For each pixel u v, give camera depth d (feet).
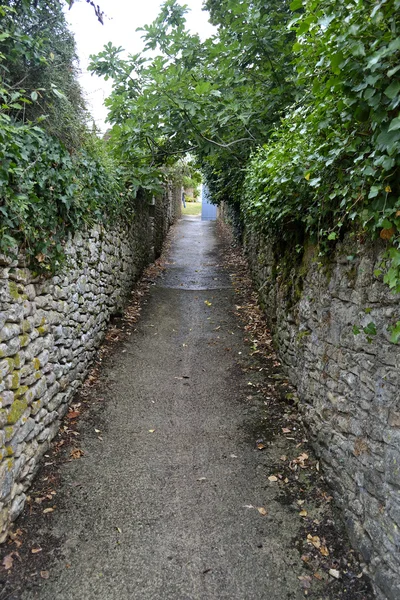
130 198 23.21
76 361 13.64
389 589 6.84
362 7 5.77
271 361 16.43
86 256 15.01
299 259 14.03
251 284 26.76
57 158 11.15
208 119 20.75
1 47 10.50
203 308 23.41
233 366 16.34
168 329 20.24
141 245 28.48
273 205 13.57
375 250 8.00
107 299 18.49
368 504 7.86
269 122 20.48
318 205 10.67
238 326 20.51
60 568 7.72
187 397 14.12
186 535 8.57
